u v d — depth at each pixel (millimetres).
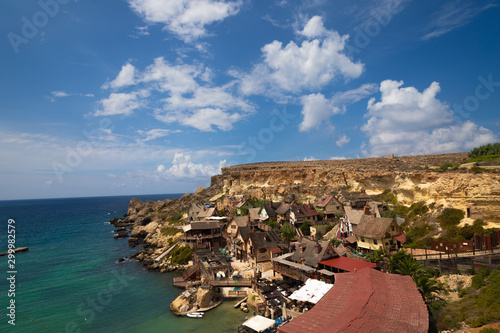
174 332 44125
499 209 51469
